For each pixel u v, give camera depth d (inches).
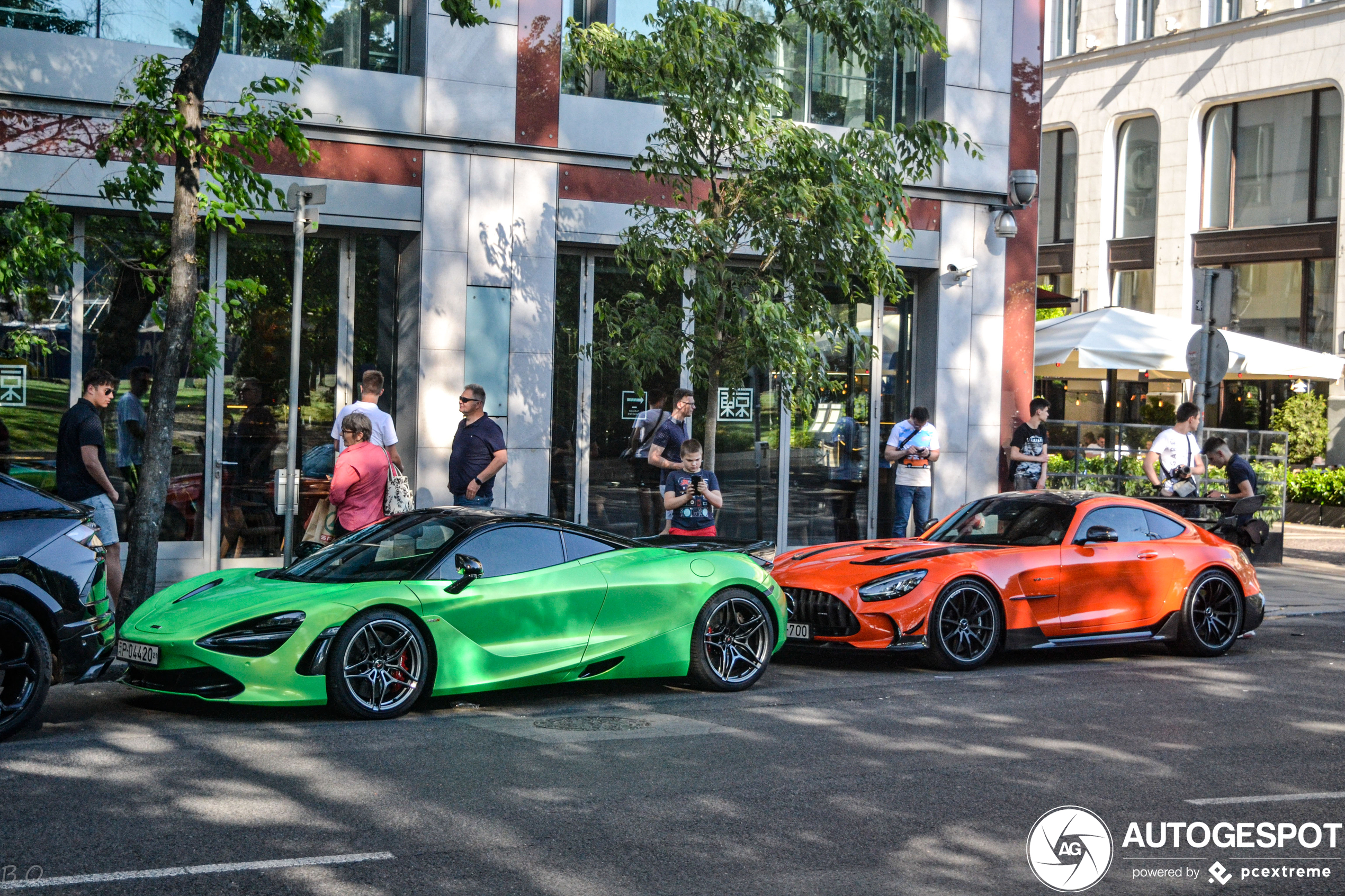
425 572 308.3
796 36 595.5
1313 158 1134.4
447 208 512.7
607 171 544.1
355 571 314.8
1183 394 1205.7
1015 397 637.3
